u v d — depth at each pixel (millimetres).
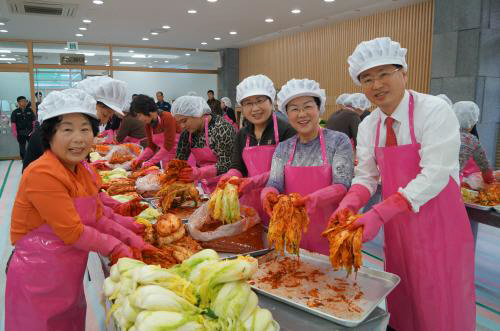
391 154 1551
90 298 2922
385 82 1500
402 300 1645
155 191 2592
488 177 2895
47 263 1348
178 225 1611
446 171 1408
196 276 1097
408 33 7320
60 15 7793
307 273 1472
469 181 2998
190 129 2736
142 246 1459
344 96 6215
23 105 9414
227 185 1757
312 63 9820
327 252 1849
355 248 1224
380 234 4418
